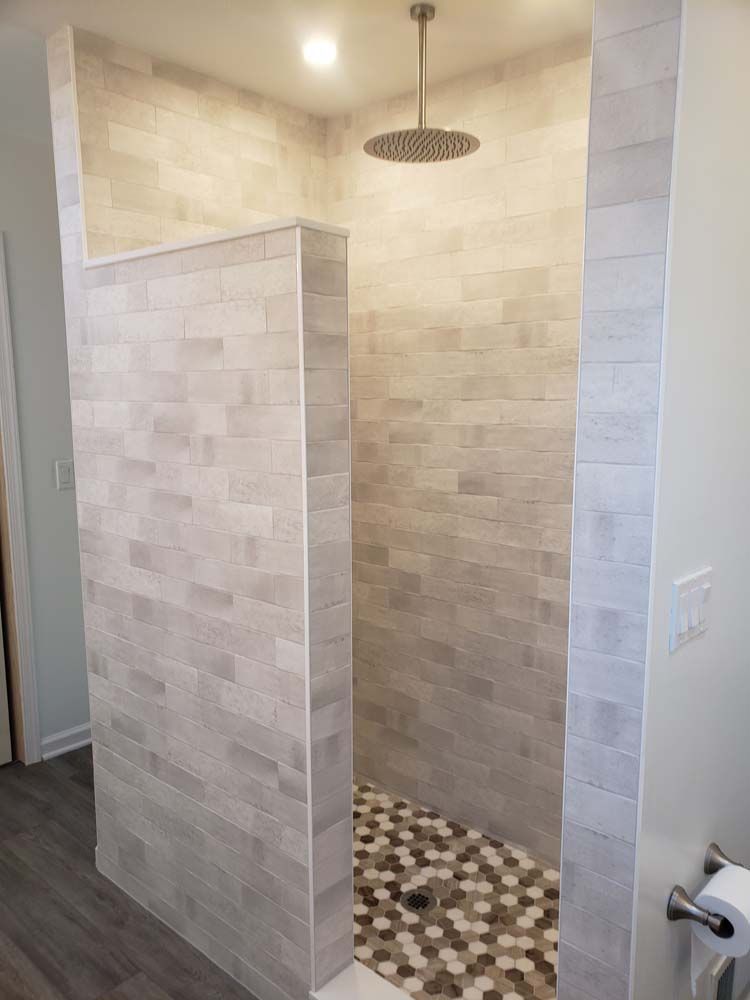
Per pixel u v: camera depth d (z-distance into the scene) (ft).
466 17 7.09
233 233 6.07
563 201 7.89
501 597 8.93
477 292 8.65
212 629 6.95
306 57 7.95
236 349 6.28
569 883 5.37
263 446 6.22
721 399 5.20
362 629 10.41
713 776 5.97
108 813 8.64
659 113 4.33
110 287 7.36
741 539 5.80
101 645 8.30
